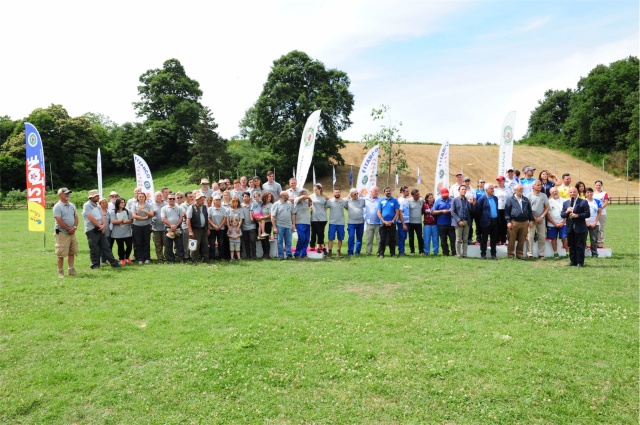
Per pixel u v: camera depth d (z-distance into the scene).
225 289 9.14
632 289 8.87
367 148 37.97
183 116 67.50
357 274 10.54
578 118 73.69
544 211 12.54
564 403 4.64
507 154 15.88
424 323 6.93
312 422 4.39
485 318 7.13
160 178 63.47
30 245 16.20
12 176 56.91
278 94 50.75
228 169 52.28
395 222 13.27
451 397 4.76
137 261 12.38
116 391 5.00
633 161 64.94
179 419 4.46
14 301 8.31
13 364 5.68
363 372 5.35
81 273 10.84
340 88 51.81
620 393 4.82
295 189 13.80
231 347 6.09
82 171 63.25
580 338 6.25
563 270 10.79
